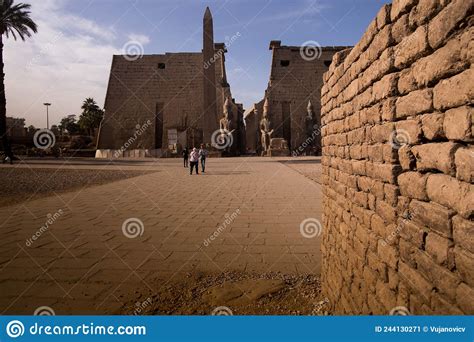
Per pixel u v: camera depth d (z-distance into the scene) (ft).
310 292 13.12
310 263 15.96
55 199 34.30
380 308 7.86
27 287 13.39
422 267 6.11
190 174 61.41
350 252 10.22
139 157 149.18
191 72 173.58
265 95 165.78
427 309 5.90
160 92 171.73
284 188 41.14
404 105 6.79
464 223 4.89
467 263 4.81
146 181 50.80
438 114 5.58
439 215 5.54
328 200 13.30
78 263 16.02
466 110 4.80
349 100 10.50
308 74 169.58
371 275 8.50
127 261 16.26
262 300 12.38
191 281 14.03
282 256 16.88
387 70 7.38
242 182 47.96
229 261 16.24
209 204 30.86
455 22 4.96
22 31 98.43
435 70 5.58
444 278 5.41
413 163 6.64
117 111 169.68
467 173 4.81
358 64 9.45
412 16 6.37
